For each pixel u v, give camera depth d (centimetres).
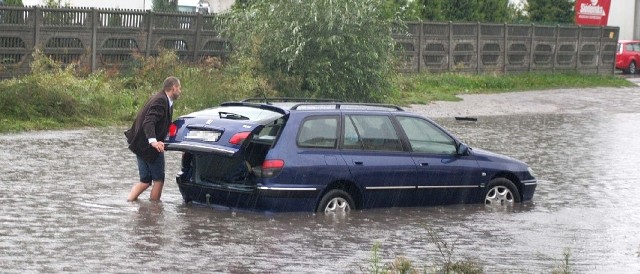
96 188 1603
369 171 1457
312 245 1232
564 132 2806
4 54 2759
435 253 1217
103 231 1272
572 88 4350
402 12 3972
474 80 4025
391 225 1384
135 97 2700
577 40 4781
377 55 3052
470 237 1330
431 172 1518
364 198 1464
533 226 1427
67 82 2594
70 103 2461
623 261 1213
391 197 1491
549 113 3422
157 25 3094
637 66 5684
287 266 1114
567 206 1620
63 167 1802
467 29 4206
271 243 1234
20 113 2369
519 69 4500
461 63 4188
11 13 2755
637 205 1655
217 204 1450
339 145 1445
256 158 1422
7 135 2223
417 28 3978
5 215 1355
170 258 1134
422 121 1536
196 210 1442
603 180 1931
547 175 1978
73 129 2391
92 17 2927
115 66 2953
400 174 1487
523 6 5572
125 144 2158
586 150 2402
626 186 1864
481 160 1578
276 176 1391
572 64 4778
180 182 1482
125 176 1734
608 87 4516
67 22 2875
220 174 1445
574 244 1310
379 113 1497
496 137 2602
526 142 2520
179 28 3153
